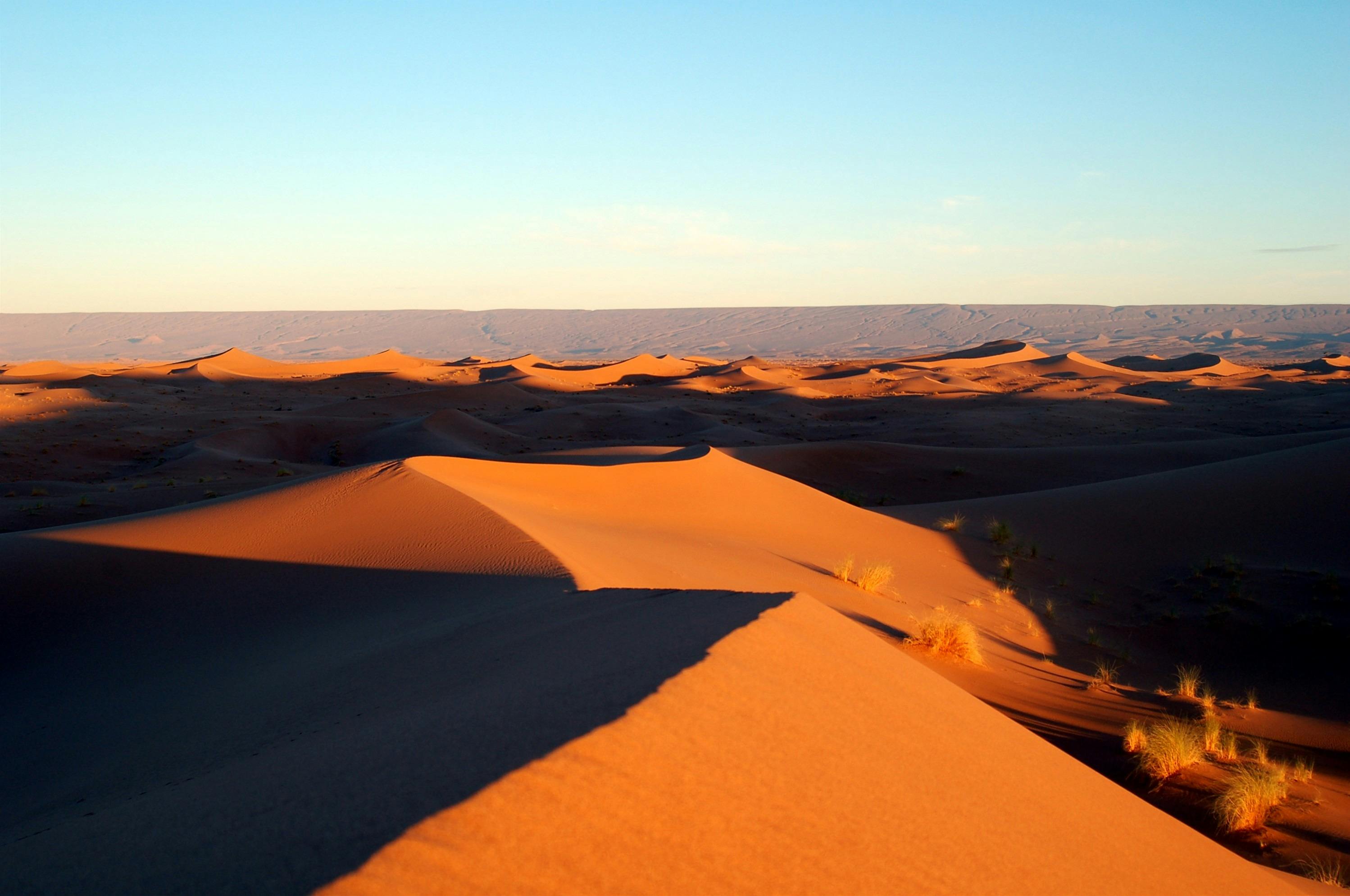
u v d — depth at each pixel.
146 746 8.27
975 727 6.13
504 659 7.23
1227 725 11.05
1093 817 5.39
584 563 13.44
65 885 3.60
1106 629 20.03
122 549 16.50
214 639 12.55
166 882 3.34
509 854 3.22
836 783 4.45
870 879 3.76
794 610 7.05
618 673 5.31
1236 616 19.50
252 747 6.74
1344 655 16.86
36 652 12.98
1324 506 25.66
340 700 7.69
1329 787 8.59
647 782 3.88
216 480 43.03
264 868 3.23
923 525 29.52
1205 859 5.52
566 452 44.41
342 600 13.36
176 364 159.12
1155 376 162.25
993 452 52.09
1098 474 47.09
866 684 5.99
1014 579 23.64
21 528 29.38
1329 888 6.02
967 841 4.38
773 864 3.63
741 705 4.92
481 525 15.80
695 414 92.62
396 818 3.43
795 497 28.39
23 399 82.88
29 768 8.70
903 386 150.12
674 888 3.30
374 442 62.28
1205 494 28.81
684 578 14.50
